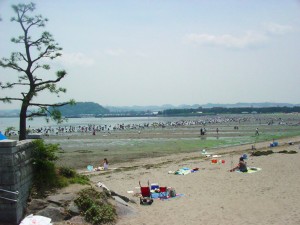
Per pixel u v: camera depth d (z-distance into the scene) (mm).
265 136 84812
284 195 21672
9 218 14641
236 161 39312
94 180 31875
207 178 29250
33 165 17734
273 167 33031
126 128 142625
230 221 17000
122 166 43094
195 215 18328
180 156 51219
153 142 75312
